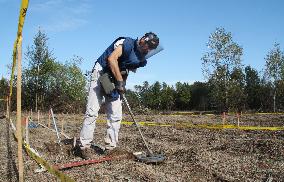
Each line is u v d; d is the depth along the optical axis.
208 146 7.24
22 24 3.27
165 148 6.94
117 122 5.96
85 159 5.79
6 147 7.12
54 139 8.41
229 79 36.56
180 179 4.70
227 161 5.65
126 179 4.64
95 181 4.61
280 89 37.12
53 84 31.52
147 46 5.51
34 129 10.49
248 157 6.00
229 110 35.25
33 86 30.94
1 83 23.81
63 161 5.68
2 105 23.41
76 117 19.78
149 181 4.59
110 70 5.70
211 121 17.25
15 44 4.07
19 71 3.51
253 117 20.25
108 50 5.71
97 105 5.83
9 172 5.06
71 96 31.53
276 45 37.47
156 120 18.34
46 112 28.44
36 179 4.69
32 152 5.76
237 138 8.59
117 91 5.70
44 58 31.00
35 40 31.00
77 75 32.22
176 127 12.38
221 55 36.75
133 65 5.67
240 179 4.69
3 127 11.64
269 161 5.66
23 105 30.97
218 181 4.65
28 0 3.17
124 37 5.66
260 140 7.43
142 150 6.82
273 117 19.48
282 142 7.00
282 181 4.56
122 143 7.79
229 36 36.66
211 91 38.94
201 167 5.27
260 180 4.64
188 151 6.29
